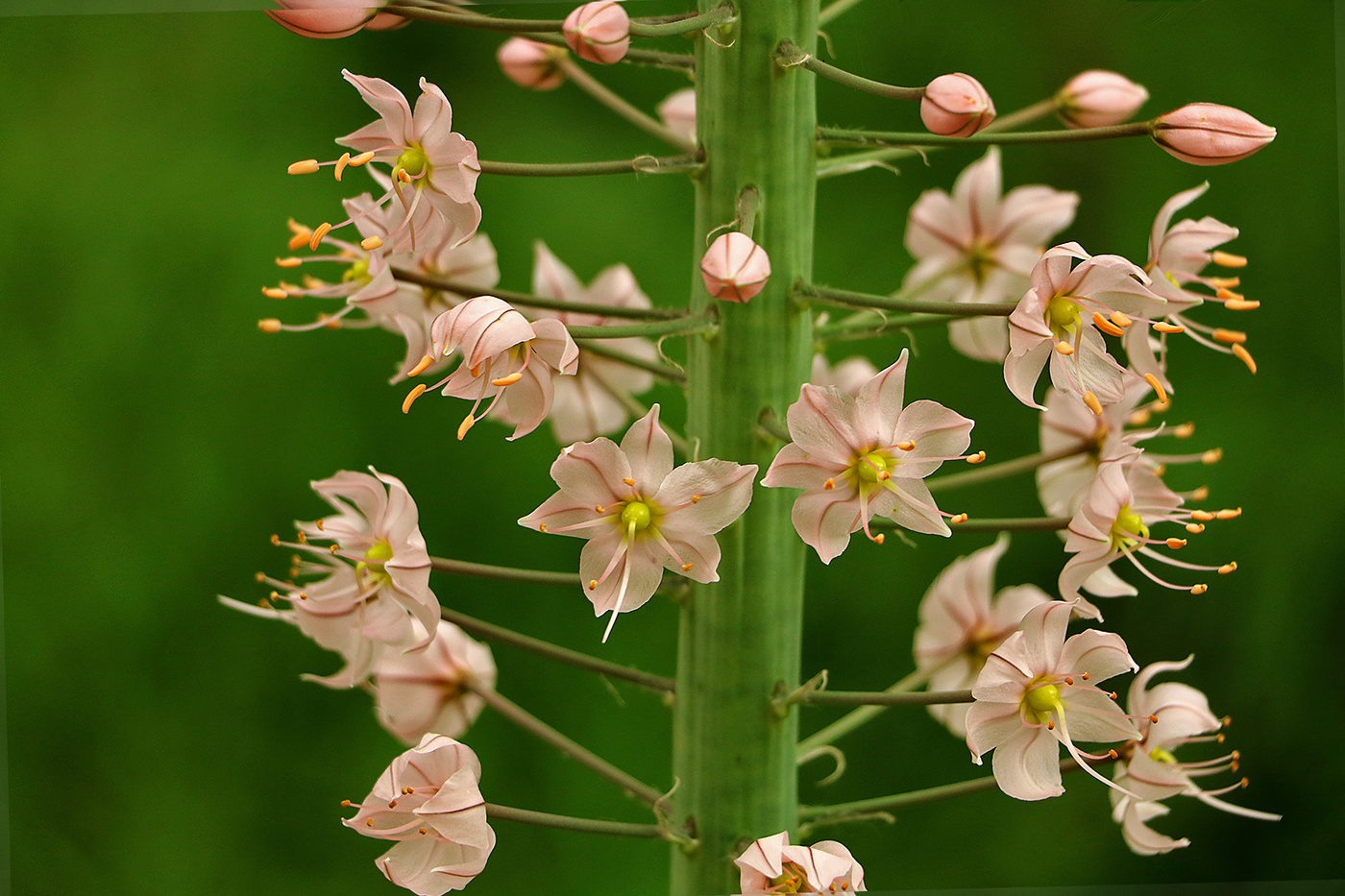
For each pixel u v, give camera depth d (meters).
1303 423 1.36
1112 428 0.99
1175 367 1.41
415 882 0.95
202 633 1.40
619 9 0.95
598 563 0.94
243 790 1.40
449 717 1.01
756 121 0.96
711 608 0.97
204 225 1.42
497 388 0.95
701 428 0.97
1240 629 1.35
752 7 0.96
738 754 0.97
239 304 1.42
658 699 1.41
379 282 0.98
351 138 0.96
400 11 0.95
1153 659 1.38
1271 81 1.37
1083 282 0.95
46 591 1.38
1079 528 0.97
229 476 1.41
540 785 1.40
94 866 1.37
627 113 1.02
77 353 1.41
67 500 1.38
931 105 0.95
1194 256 0.98
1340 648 1.34
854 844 1.42
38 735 1.37
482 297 0.94
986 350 1.06
